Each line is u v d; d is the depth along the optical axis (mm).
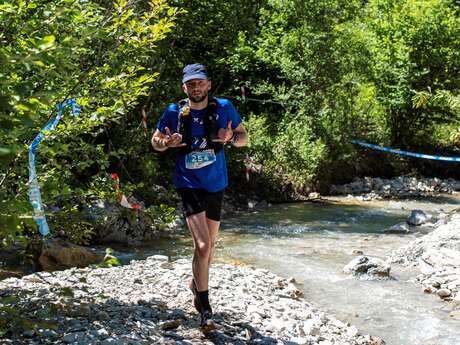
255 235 11180
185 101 4750
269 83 18953
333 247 10055
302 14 17766
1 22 3424
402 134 21547
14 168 3916
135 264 7746
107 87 4395
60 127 4246
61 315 4508
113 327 4410
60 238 9055
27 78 3711
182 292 5863
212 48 16906
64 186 4520
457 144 22328
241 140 4801
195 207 4633
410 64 20266
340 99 18828
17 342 3869
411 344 5609
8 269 7781
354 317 6336
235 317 5262
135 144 12422
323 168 18000
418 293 7266
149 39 4535
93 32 3459
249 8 18250
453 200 17062
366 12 19781
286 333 5098
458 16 22219
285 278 7848
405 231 11602
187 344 4355
